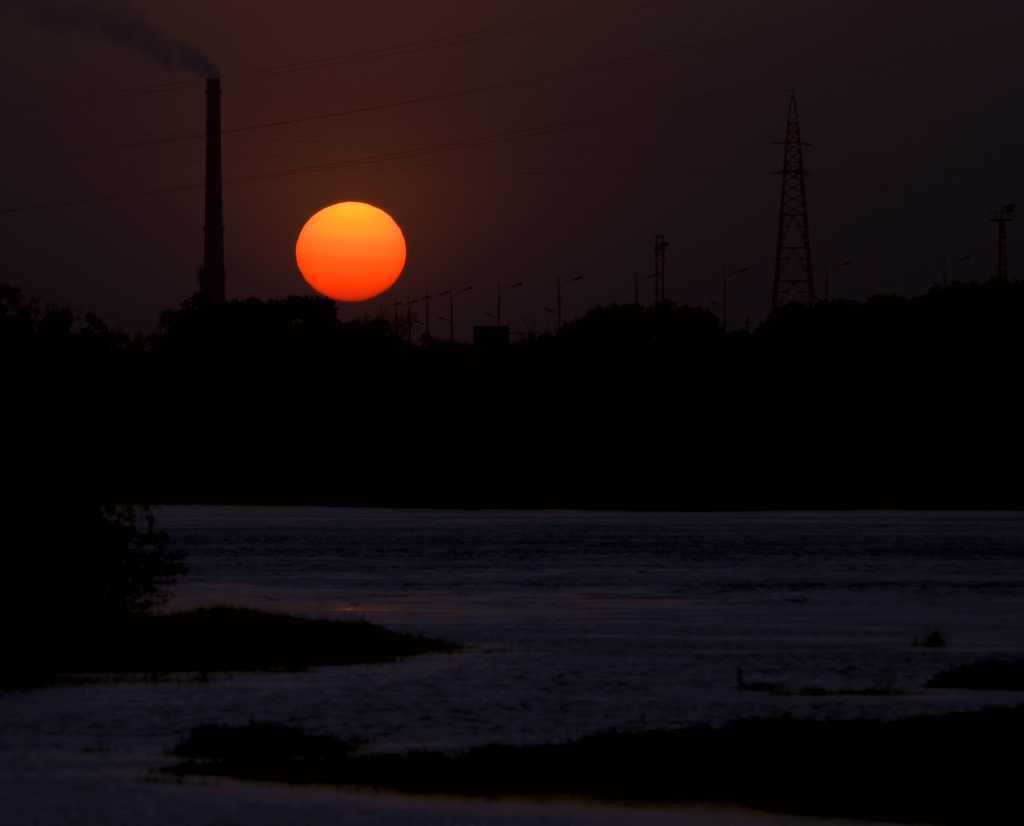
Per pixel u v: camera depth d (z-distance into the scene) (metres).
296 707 98.88
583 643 135.50
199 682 110.62
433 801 67.44
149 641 124.75
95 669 116.56
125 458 133.50
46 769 76.56
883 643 136.00
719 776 70.50
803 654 127.56
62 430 129.12
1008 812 63.84
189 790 70.44
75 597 129.38
